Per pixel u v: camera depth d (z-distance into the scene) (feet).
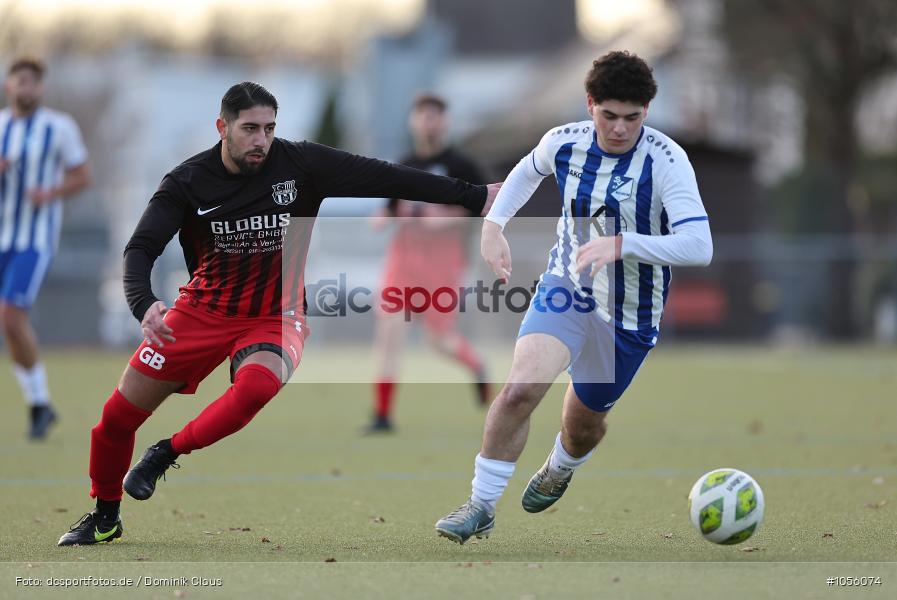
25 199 118.21
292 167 65.57
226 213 64.69
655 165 63.21
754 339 294.66
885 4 335.06
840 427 128.36
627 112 60.90
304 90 581.94
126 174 548.31
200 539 67.56
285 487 89.86
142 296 61.82
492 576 56.03
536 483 69.77
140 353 64.49
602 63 61.31
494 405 63.57
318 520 74.74
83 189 121.80
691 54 387.55
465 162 126.31
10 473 96.22
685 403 159.02
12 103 120.06
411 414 150.51
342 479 94.07
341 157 66.33
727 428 128.77
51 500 83.05
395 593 52.47
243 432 129.59
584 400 65.72
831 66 347.97
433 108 125.90
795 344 298.56
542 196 268.62
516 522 73.41
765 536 66.95
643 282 64.34
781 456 104.78
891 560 59.57
